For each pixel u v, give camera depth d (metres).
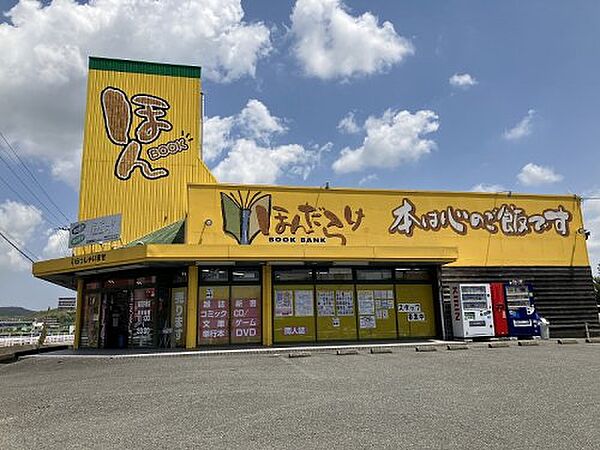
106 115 21.75
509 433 5.64
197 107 22.52
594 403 7.05
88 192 20.89
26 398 8.65
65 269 17.39
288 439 5.59
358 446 5.29
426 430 5.82
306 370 10.76
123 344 17.61
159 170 21.56
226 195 17.59
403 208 18.83
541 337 17.72
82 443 5.66
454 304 17.72
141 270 17.34
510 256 19.33
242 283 16.72
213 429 6.09
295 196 18.08
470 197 19.55
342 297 17.28
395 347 15.17
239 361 12.60
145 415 6.93
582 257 19.92
